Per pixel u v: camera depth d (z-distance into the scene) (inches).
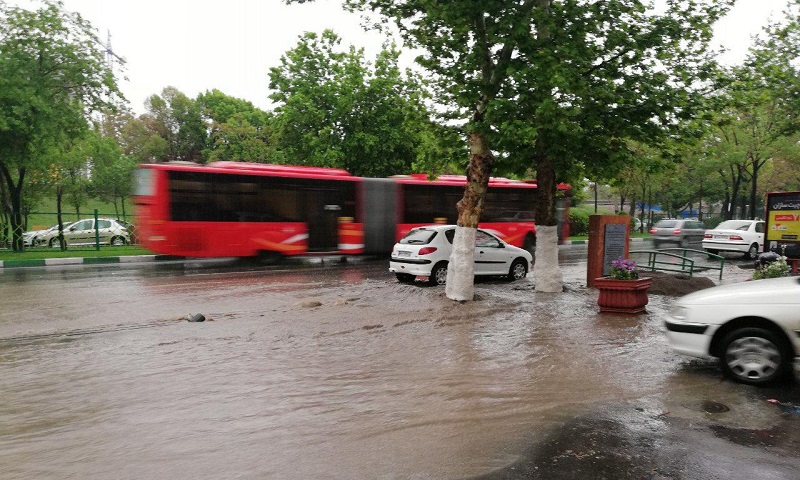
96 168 1529.3
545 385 247.0
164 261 823.1
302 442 185.3
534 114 410.3
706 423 199.8
